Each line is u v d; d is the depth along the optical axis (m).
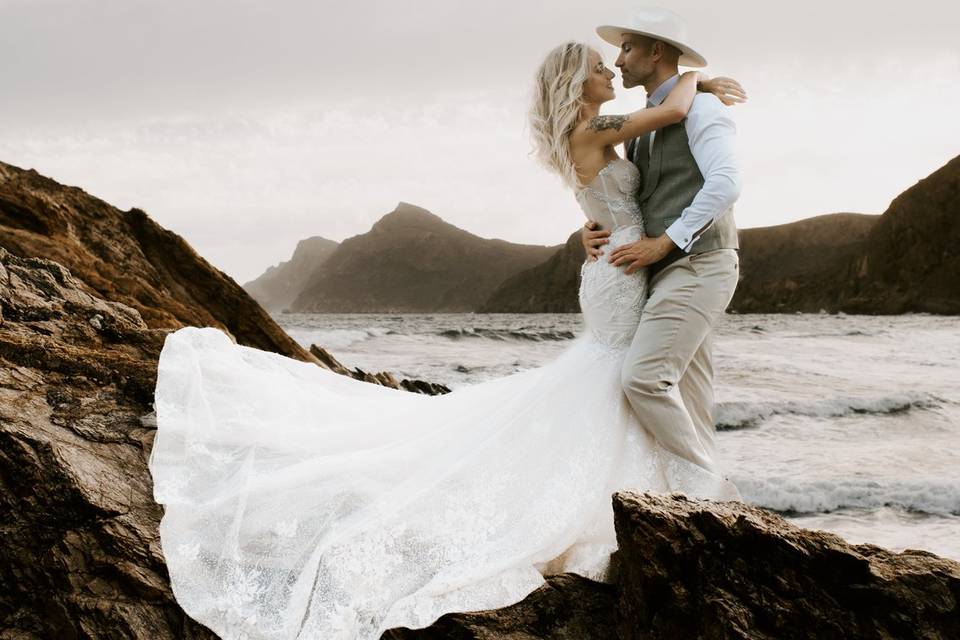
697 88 3.97
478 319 111.31
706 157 3.63
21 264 5.12
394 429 3.71
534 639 2.90
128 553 3.11
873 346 31.14
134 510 3.28
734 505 2.88
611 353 3.66
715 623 2.52
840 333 42.69
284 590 2.98
